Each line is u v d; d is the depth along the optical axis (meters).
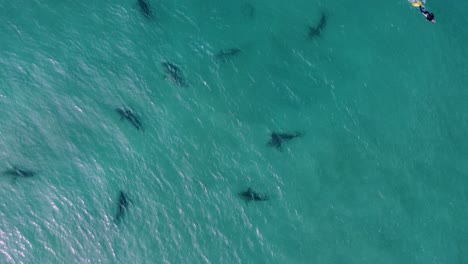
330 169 28.88
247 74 29.69
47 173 27.16
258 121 29.16
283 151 28.86
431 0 31.95
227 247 27.02
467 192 29.20
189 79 29.22
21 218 26.44
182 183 27.86
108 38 29.28
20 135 27.38
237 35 30.12
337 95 30.06
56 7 29.25
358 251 27.59
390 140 29.67
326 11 31.20
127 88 28.77
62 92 28.28
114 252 26.48
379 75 30.59
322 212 28.11
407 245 28.00
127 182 27.61
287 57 30.23
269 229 27.53
